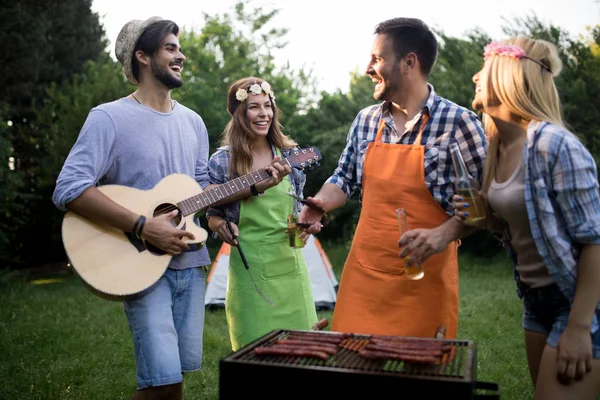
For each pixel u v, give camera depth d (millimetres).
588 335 2148
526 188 2225
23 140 15812
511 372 4703
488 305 7566
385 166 2867
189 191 3268
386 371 1928
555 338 2264
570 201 2152
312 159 3824
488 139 2533
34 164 15773
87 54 18344
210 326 6629
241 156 3803
